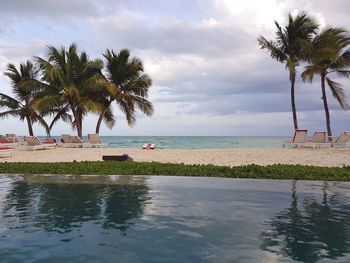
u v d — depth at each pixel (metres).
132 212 6.51
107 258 4.30
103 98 27.31
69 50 26.27
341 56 23.12
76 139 23.22
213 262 4.17
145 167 11.99
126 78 27.36
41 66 25.30
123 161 14.34
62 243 4.84
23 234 5.23
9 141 22.88
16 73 27.30
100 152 19.89
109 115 30.23
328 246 4.72
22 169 11.78
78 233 5.29
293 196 7.85
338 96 24.03
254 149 20.28
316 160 15.30
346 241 4.90
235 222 5.84
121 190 8.56
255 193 8.20
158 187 8.94
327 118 23.95
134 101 27.75
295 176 10.17
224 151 19.25
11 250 4.58
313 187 8.88
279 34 24.30
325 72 23.98
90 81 24.98
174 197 7.79
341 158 15.77
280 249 4.59
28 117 28.16
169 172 11.01
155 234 5.23
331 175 10.34
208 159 16.23
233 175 10.52
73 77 26.53
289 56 24.45
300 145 20.88
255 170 11.12
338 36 22.97
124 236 5.13
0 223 5.82
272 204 7.11
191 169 11.49
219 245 4.74
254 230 5.41
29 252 4.51
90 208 6.82
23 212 6.53
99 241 4.92
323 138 20.42
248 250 4.57
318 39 23.17
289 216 6.20
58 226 5.65
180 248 4.64
